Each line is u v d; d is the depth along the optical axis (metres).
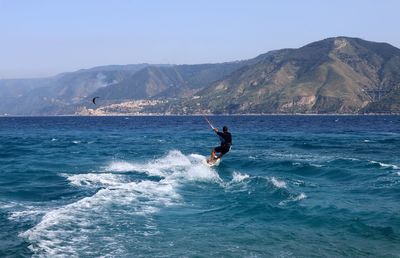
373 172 24.28
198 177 22.64
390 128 91.81
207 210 15.80
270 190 18.70
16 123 152.62
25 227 13.42
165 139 58.66
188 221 14.33
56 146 46.12
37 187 20.30
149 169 25.81
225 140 26.42
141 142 52.59
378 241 12.15
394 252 11.30
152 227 13.59
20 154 36.69
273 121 149.25
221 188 19.80
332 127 97.81
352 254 11.20
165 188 19.64
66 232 12.88
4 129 99.50
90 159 32.25
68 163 29.59
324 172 24.80
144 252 11.31
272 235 12.78
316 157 34.03
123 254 11.16
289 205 16.09
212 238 12.49
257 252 11.35
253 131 80.44
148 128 99.25
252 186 19.83
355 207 15.81
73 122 162.25
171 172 24.52
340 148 43.09
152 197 17.84
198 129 92.31
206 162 27.67
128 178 22.53
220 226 13.73
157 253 11.24
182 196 18.14
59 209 15.48
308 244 11.97
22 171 25.56
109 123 143.25
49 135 71.69
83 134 74.50
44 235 12.51
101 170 25.78
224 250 11.48
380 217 14.45
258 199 17.22
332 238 12.46
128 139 58.94
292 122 135.88
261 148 43.16
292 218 14.52
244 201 16.94
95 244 11.91
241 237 12.59
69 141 55.00
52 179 22.53
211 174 23.62
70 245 11.78
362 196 18.03
